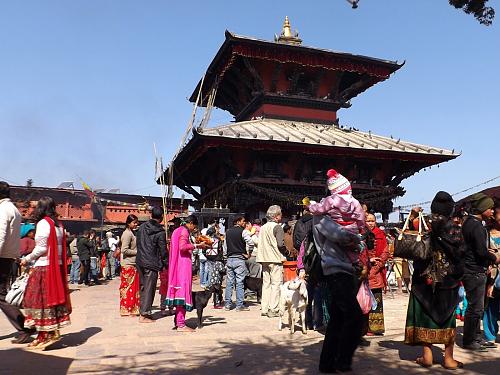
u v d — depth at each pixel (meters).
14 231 6.85
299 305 7.66
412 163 24.55
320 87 27.95
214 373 5.05
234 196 21.86
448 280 5.11
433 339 5.15
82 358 5.84
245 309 10.98
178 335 7.53
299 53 25.27
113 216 33.12
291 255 11.24
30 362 5.62
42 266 6.44
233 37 23.66
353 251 5.27
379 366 5.35
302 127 25.58
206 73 28.17
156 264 9.11
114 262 25.12
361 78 28.41
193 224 8.82
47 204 6.64
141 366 5.39
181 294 7.95
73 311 10.84
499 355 5.98
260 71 26.48
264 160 22.78
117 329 8.17
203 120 22.72
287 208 23.08
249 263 12.72
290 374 5.02
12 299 6.69
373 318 7.36
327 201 5.24
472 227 6.24
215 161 24.78
